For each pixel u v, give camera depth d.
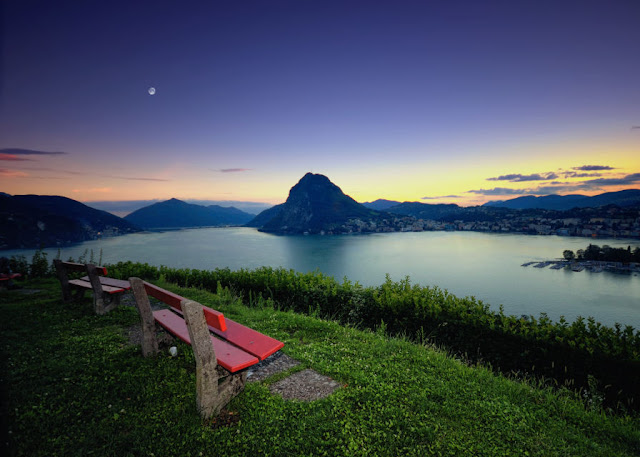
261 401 4.20
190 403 4.08
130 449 3.27
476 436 3.69
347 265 187.88
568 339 5.64
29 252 196.00
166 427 3.63
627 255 195.88
